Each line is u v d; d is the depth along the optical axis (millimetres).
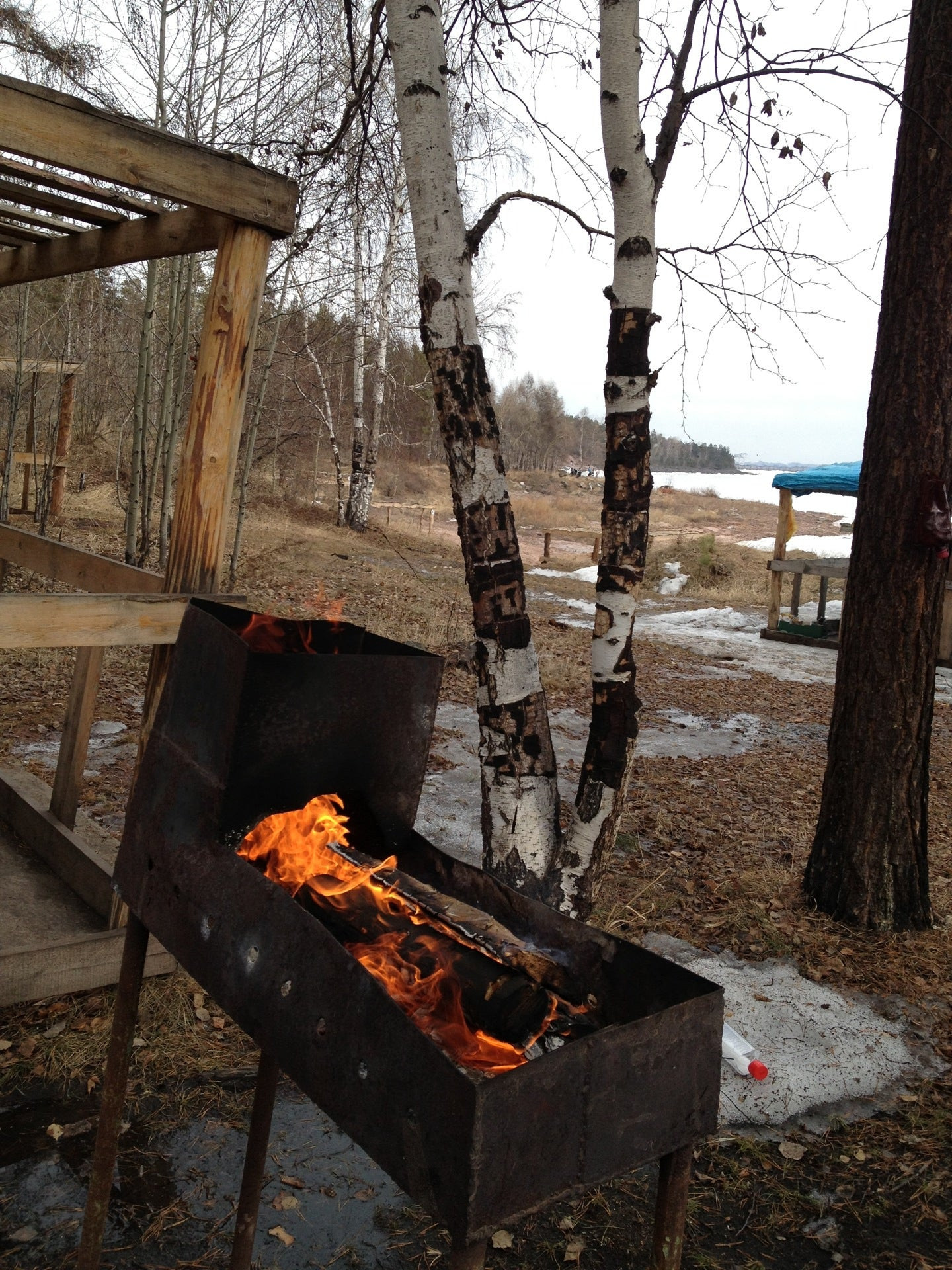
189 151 2912
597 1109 1461
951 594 13383
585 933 1811
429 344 3541
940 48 4391
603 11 3432
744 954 4566
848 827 4883
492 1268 2648
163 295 12875
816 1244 2840
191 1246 2562
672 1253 1662
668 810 6539
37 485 14508
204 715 1950
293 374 17250
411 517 29375
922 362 4508
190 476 3229
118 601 3033
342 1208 2770
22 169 2959
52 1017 3420
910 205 4512
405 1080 1405
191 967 1901
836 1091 3562
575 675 10469
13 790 4645
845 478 14211
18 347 11875
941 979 4434
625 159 3484
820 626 14906
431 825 5938
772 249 4246
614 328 3598
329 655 1899
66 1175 2764
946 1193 3059
